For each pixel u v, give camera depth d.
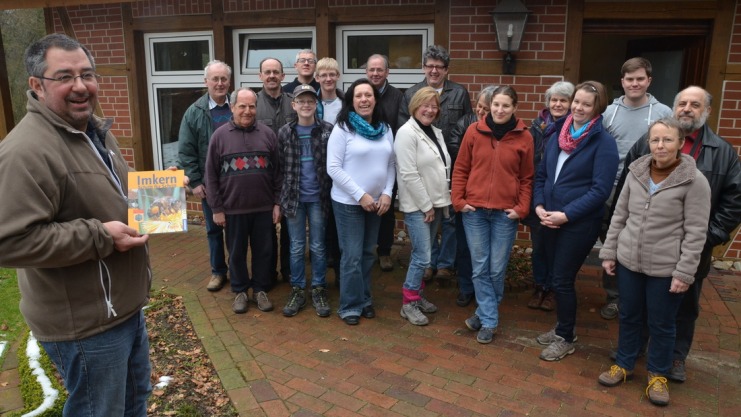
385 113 4.54
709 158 2.97
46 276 1.91
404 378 3.26
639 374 3.31
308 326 3.97
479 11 5.29
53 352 2.02
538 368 3.39
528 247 5.58
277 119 4.58
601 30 5.20
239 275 4.22
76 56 1.87
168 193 2.12
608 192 3.24
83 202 1.91
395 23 5.70
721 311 4.19
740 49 4.82
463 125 4.27
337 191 3.84
